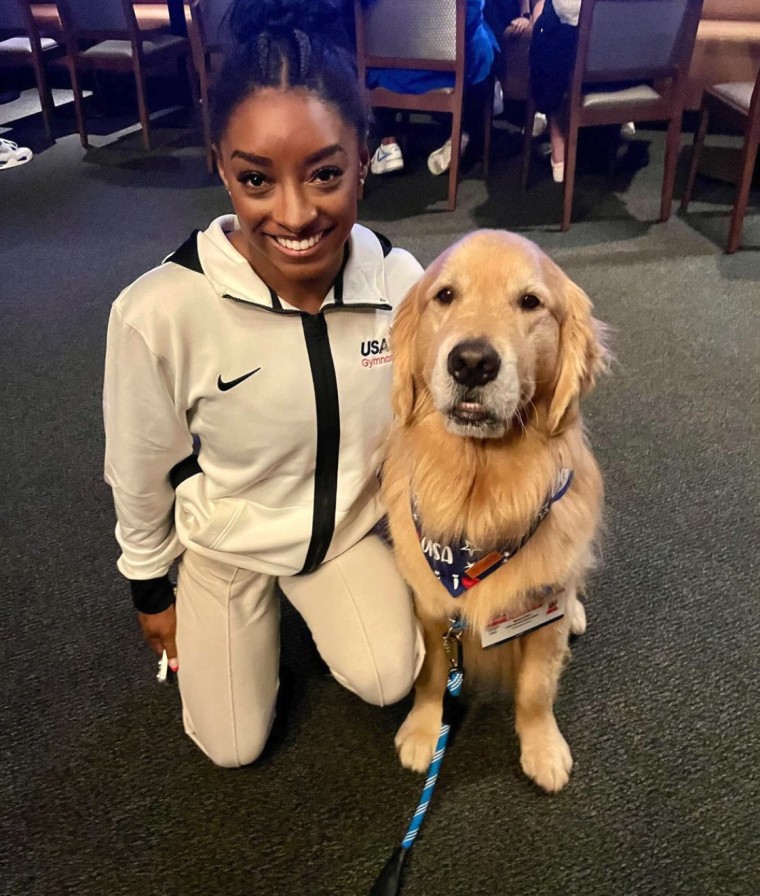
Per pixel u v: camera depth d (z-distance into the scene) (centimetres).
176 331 123
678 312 313
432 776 138
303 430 133
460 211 414
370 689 146
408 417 138
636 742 155
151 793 148
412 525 143
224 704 144
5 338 305
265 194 114
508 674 166
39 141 538
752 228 386
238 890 133
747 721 158
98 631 182
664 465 231
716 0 515
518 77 527
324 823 143
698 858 135
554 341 130
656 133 524
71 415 259
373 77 407
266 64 107
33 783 150
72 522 214
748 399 260
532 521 134
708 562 197
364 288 133
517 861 136
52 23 554
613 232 385
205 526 140
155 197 440
